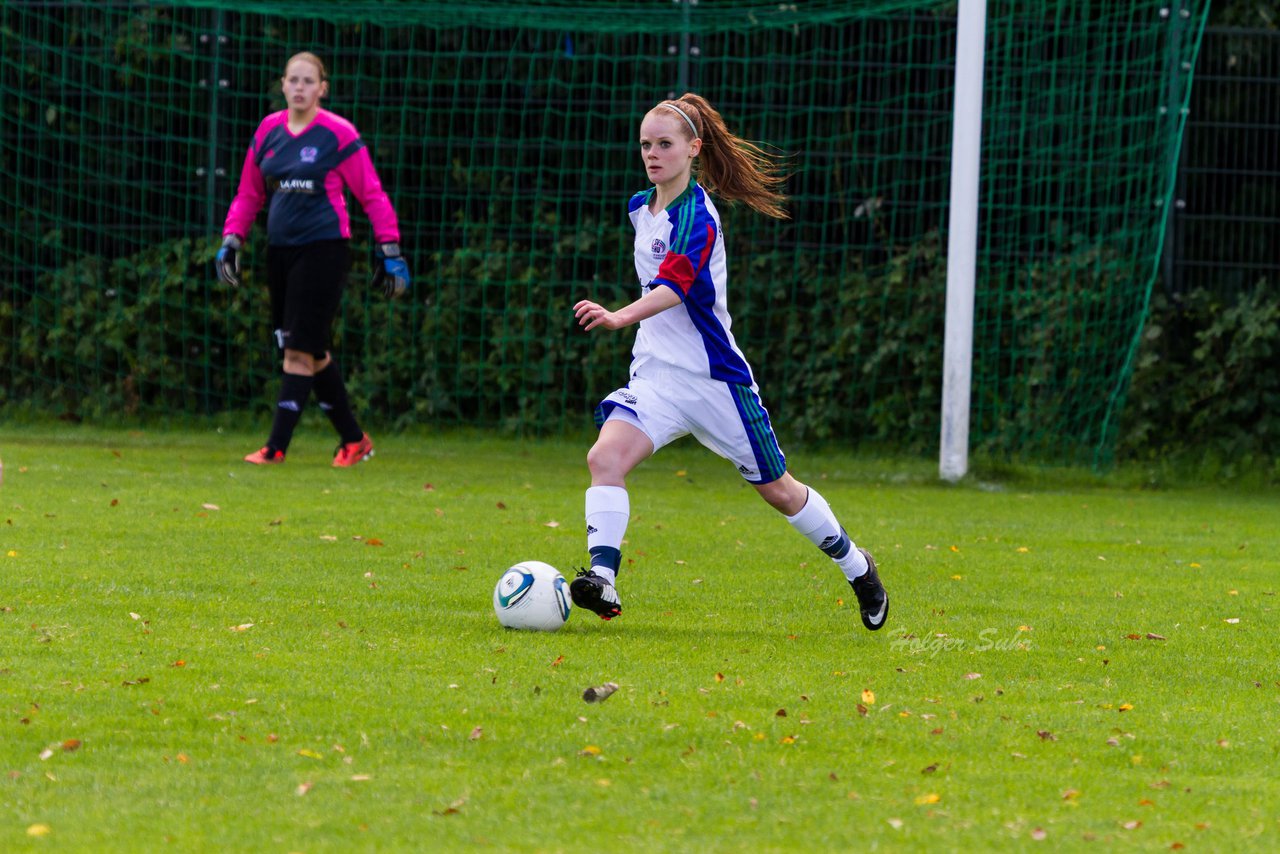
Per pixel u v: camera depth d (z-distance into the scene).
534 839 10.82
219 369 48.19
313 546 24.73
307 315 36.91
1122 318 43.19
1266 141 43.94
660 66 45.91
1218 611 21.42
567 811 11.42
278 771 12.24
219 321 47.97
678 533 28.19
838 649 17.83
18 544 23.80
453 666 16.09
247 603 19.55
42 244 47.75
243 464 37.41
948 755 13.23
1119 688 16.16
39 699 14.13
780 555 25.75
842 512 32.62
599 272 46.97
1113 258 43.47
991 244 44.84
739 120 45.47
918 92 45.03
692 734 13.57
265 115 47.12
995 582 23.62
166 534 25.45
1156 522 32.72
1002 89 44.19
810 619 19.94
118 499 29.73
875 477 40.12
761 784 12.20
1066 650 18.20
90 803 11.40
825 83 45.31
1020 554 26.91
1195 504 36.78
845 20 45.47
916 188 45.25
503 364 47.12
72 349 48.00
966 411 39.06
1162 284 44.09
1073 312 43.47
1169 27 42.28
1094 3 43.88
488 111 46.66
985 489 38.50
